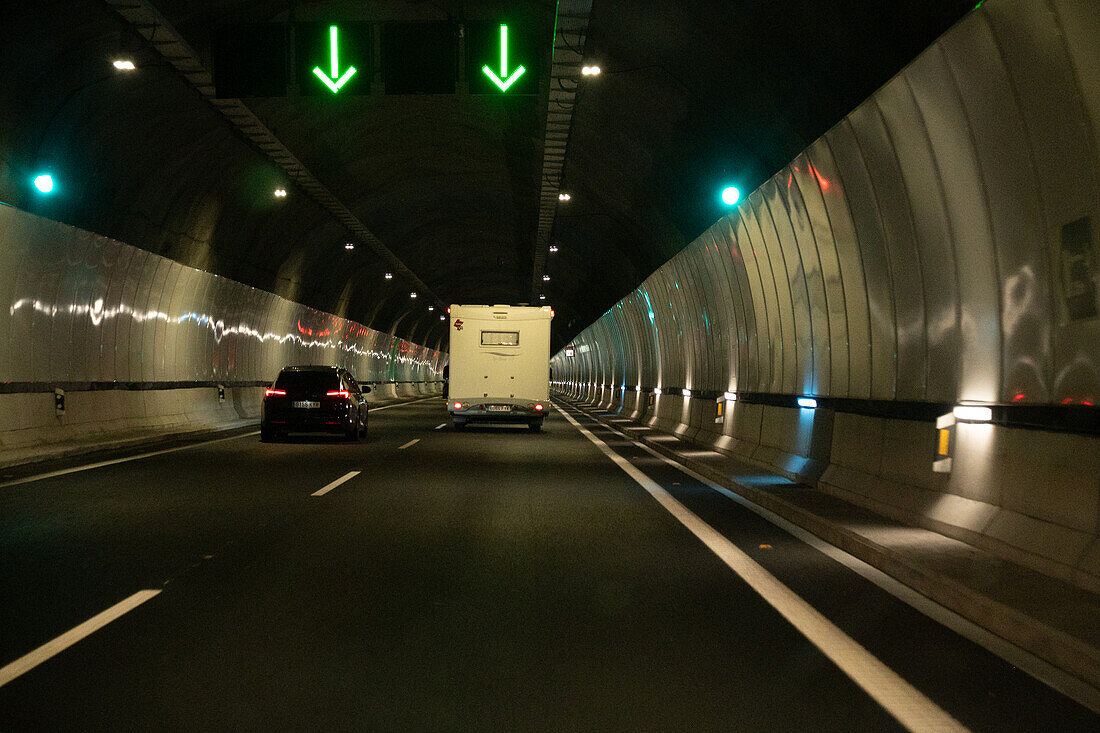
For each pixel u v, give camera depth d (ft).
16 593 20.34
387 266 134.82
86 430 57.52
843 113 31.37
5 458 46.11
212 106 50.44
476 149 72.95
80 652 16.03
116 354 64.39
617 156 61.52
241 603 19.61
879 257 33.04
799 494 35.65
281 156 61.93
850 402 35.68
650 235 77.46
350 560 24.23
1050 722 13.07
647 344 103.81
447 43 38.24
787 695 14.15
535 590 21.09
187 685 14.38
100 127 49.08
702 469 48.37
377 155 72.02
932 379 29.12
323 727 12.67
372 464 49.88
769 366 50.70
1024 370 23.22
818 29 29.84
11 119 42.63
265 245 88.63
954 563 21.90
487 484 41.39
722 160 48.70
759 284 51.08
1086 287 20.07
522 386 82.33
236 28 39.40
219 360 88.38
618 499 37.09
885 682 14.80
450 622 18.28
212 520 30.40
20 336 50.60
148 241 64.39
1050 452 21.63
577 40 41.01
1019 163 22.24
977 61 22.16
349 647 16.53
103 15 38.09
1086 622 16.51
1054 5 18.45
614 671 15.28
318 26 38.73
